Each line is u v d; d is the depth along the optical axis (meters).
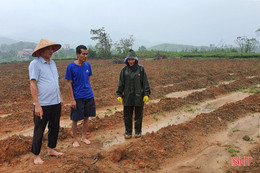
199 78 11.27
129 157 3.48
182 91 8.88
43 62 3.08
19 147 3.66
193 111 6.15
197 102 7.01
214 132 4.58
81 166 3.04
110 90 8.85
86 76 3.87
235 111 5.73
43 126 3.18
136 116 4.30
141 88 4.17
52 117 3.28
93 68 18.53
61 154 3.51
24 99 8.02
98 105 6.77
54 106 3.21
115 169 3.14
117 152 3.44
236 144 4.04
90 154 3.56
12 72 18.45
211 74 12.50
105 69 17.34
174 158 3.53
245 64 17.92
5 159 3.43
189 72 13.35
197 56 29.50
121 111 5.88
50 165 3.13
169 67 16.41
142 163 3.27
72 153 3.54
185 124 4.71
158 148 3.73
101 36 34.38
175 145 3.91
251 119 5.35
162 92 8.45
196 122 4.98
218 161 3.43
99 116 5.84
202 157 3.57
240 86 9.05
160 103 6.50
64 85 10.28
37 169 3.05
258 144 3.99
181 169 3.23
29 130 4.96
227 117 5.35
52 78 3.17
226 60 22.75
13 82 12.19
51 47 3.09
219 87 8.47
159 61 23.34
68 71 3.67
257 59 23.69
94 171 3.00
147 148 3.59
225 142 4.15
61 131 4.39
